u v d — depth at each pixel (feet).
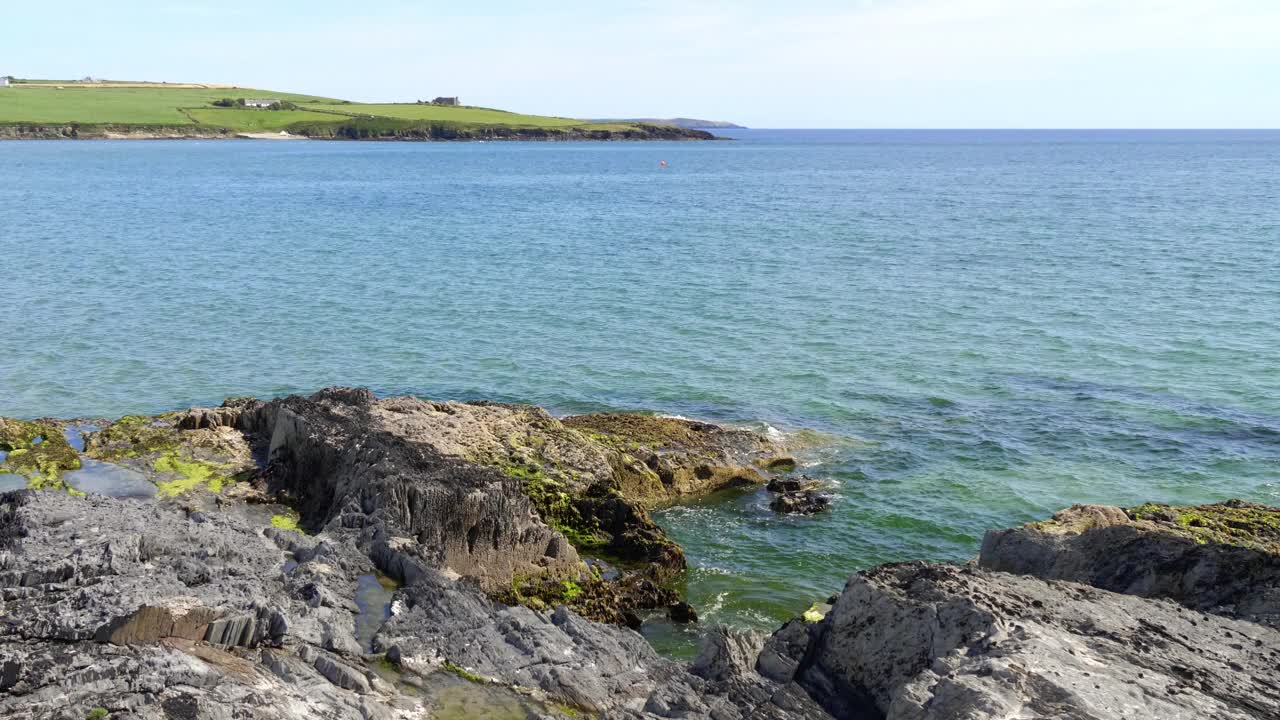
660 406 132.77
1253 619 61.98
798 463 113.80
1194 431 123.54
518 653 61.93
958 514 101.24
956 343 165.68
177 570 62.08
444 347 160.35
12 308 177.88
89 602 53.88
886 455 116.37
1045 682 47.50
